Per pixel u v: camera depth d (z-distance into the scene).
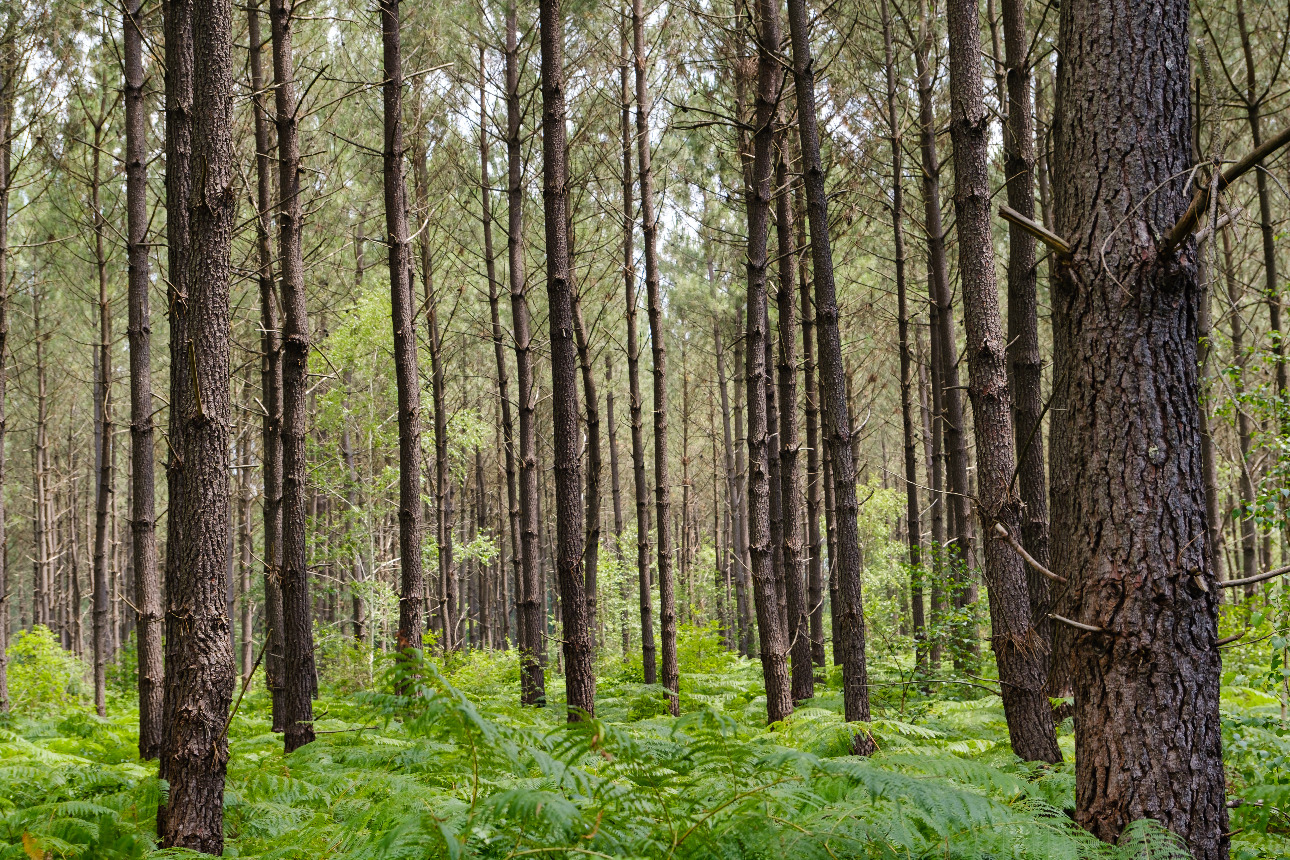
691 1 10.18
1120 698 3.01
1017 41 6.80
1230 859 3.57
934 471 16.03
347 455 18.12
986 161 5.77
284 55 8.41
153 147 12.73
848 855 2.66
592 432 13.10
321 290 17.62
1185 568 3.02
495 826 2.63
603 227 14.89
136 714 14.69
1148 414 3.09
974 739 6.66
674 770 2.80
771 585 8.27
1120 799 2.97
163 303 14.96
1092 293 3.20
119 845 3.98
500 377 15.24
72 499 28.58
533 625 11.83
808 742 6.13
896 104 12.55
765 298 8.79
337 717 9.40
